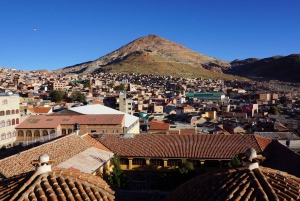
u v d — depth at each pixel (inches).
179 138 2159.2
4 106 3378.4
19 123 3609.7
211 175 703.7
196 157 1907.0
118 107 5718.5
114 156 1908.2
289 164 1665.8
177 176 1738.4
